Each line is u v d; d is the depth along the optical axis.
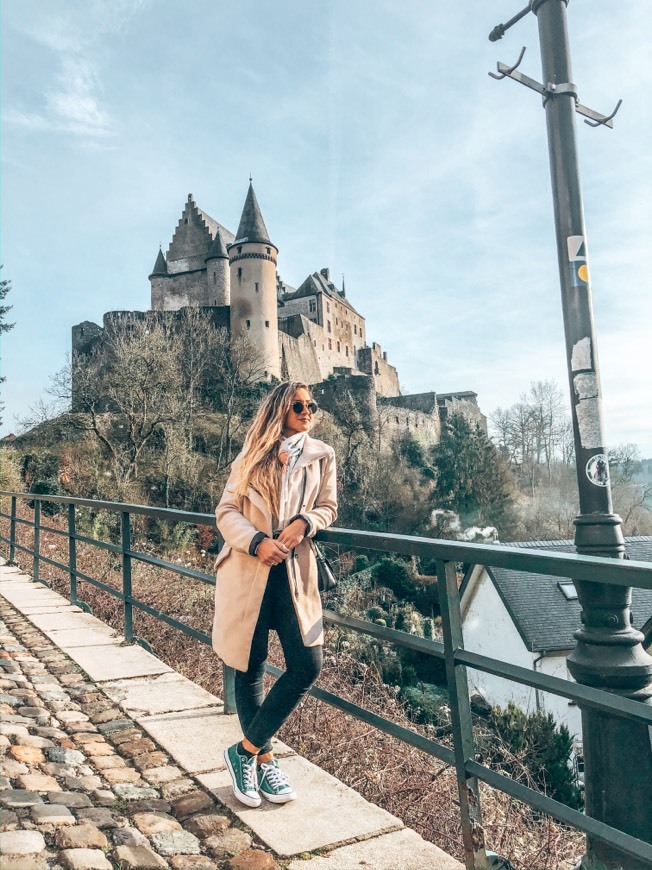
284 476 2.48
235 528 2.41
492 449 56.81
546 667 20.02
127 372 42.69
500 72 3.34
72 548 6.61
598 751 2.72
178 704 3.75
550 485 67.81
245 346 62.72
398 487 55.31
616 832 1.72
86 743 3.17
